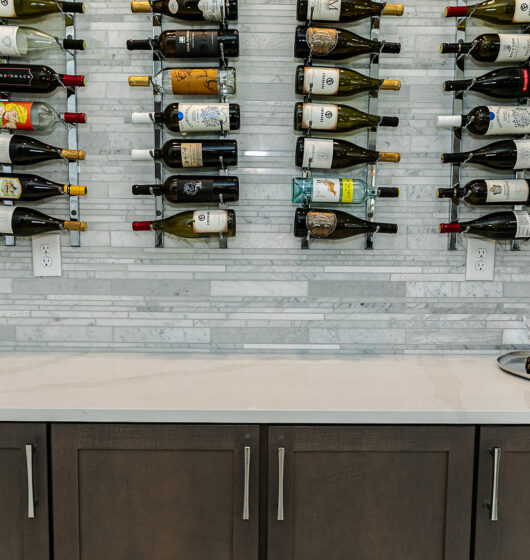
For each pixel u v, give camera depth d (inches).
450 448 40.1
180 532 40.9
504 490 40.6
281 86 56.5
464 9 51.9
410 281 58.6
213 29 55.6
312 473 40.3
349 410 39.6
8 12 52.7
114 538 40.9
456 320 59.1
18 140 53.1
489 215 55.6
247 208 57.4
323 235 53.9
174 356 56.8
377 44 54.1
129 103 56.4
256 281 58.3
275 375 49.5
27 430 39.7
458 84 52.5
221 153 52.1
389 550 41.1
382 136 57.3
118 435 39.8
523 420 39.8
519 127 52.5
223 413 39.6
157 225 56.0
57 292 58.3
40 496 40.3
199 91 52.3
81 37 55.9
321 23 55.0
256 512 40.4
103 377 48.3
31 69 52.4
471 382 47.5
